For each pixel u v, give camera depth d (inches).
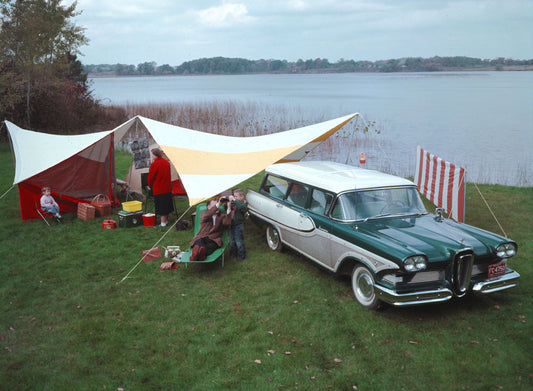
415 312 224.4
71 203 413.4
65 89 1170.6
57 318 220.7
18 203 445.4
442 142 1050.7
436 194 397.7
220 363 183.3
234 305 234.7
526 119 1594.5
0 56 908.0
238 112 1440.7
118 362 183.5
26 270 280.5
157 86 6195.9
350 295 245.0
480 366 178.4
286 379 171.9
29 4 970.1
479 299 237.8
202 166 327.6
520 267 276.2
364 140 1052.5
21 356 188.2
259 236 351.9
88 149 414.9
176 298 243.0
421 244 214.4
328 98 2908.5
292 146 355.9
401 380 171.2
